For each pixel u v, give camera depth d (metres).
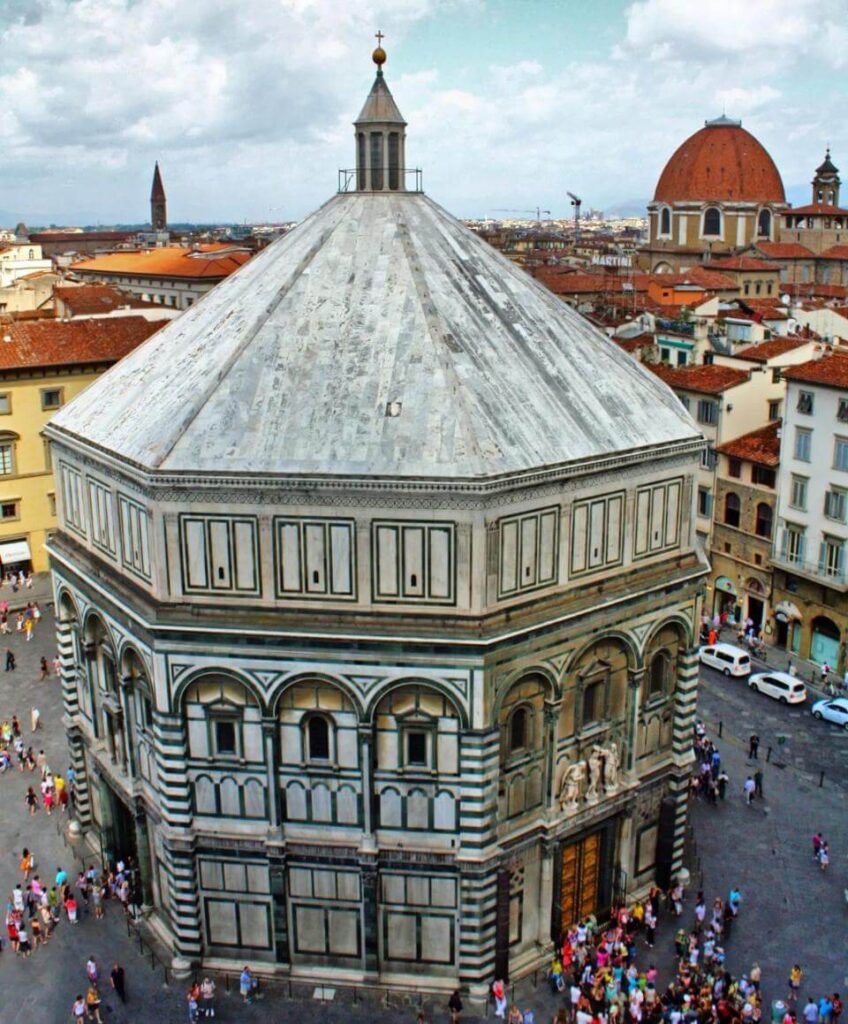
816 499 79.12
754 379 87.69
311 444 43.53
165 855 49.16
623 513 48.38
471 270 52.75
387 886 46.88
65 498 54.66
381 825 46.38
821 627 81.50
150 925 52.31
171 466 43.50
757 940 51.72
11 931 50.75
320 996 47.38
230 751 46.44
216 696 45.53
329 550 43.62
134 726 50.41
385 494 42.34
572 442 46.06
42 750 70.50
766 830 61.12
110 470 47.62
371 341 47.34
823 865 57.28
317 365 46.69
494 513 42.78
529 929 49.78
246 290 52.62
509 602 44.69
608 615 47.72
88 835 59.84
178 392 47.75
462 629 43.38
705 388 88.00
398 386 45.34
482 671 43.38
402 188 55.25
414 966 47.91
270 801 46.34
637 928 52.22
